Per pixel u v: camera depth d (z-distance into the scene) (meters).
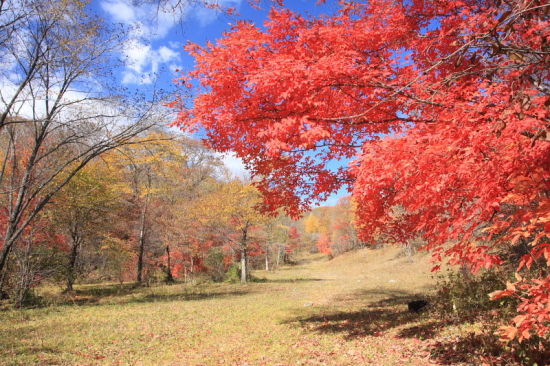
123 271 24.78
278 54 5.23
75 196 15.68
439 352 5.14
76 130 9.59
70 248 19.38
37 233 15.48
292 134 5.01
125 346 7.61
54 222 16.62
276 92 4.65
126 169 22.50
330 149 6.93
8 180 12.77
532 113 2.63
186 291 19.75
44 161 11.62
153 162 21.53
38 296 15.88
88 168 16.75
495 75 3.53
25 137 12.09
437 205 3.32
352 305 12.12
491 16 3.59
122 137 9.61
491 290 7.13
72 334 8.77
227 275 26.14
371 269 32.84
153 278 26.67
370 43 5.36
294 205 8.11
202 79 5.18
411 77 4.34
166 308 13.21
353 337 6.96
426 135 3.17
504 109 2.77
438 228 3.26
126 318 11.09
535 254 2.51
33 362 6.37
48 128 10.17
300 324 9.02
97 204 17.23
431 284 16.31
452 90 3.72
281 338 7.57
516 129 2.53
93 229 19.41
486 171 2.67
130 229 24.81
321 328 8.26
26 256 14.27
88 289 21.05
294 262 55.47
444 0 5.07
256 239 25.03
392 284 18.36
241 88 4.95
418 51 5.30
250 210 22.33
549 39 2.85
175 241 24.83
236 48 5.08
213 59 4.91
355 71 4.31
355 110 5.12
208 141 6.65
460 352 4.93
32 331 9.16
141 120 9.46
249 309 12.36
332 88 4.56
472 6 4.88
